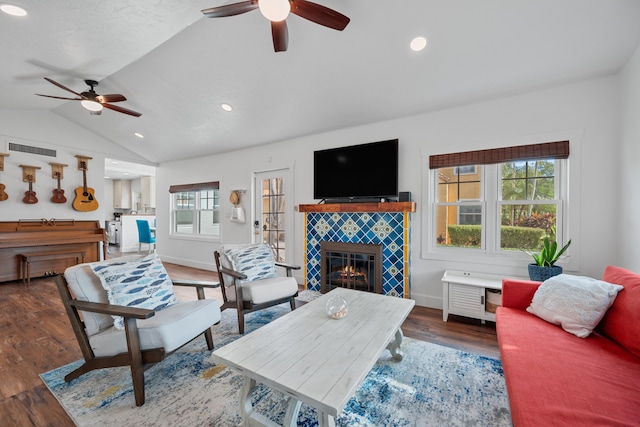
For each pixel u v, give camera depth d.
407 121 3.40
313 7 1.72
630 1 1.82
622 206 2.31
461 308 2.75
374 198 3.47
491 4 1.98
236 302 2.58
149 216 8.37
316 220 3.89
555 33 2.10
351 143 3.81
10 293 3.78
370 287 3.44
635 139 2.11
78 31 2.38
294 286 2.89
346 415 1.52
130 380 1.84
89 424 1.45
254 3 1.71
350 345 1.46
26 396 1.67
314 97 3.28
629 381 1.17
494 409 1.56
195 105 3.84
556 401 1.06
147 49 2.67
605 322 1.61
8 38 2.46
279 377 1.18
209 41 2.69
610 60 2.27
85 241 4.93
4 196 4.40
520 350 1.44
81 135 5.27
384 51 2.51
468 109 3.05
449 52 2.41
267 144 4.69
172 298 2.13
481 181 3.11
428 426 1.44
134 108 4.23
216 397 1.67
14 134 4.55
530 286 2.04
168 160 6.15
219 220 5.39
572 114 2.59
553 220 2.80
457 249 3.22
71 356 2.14
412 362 2.05
